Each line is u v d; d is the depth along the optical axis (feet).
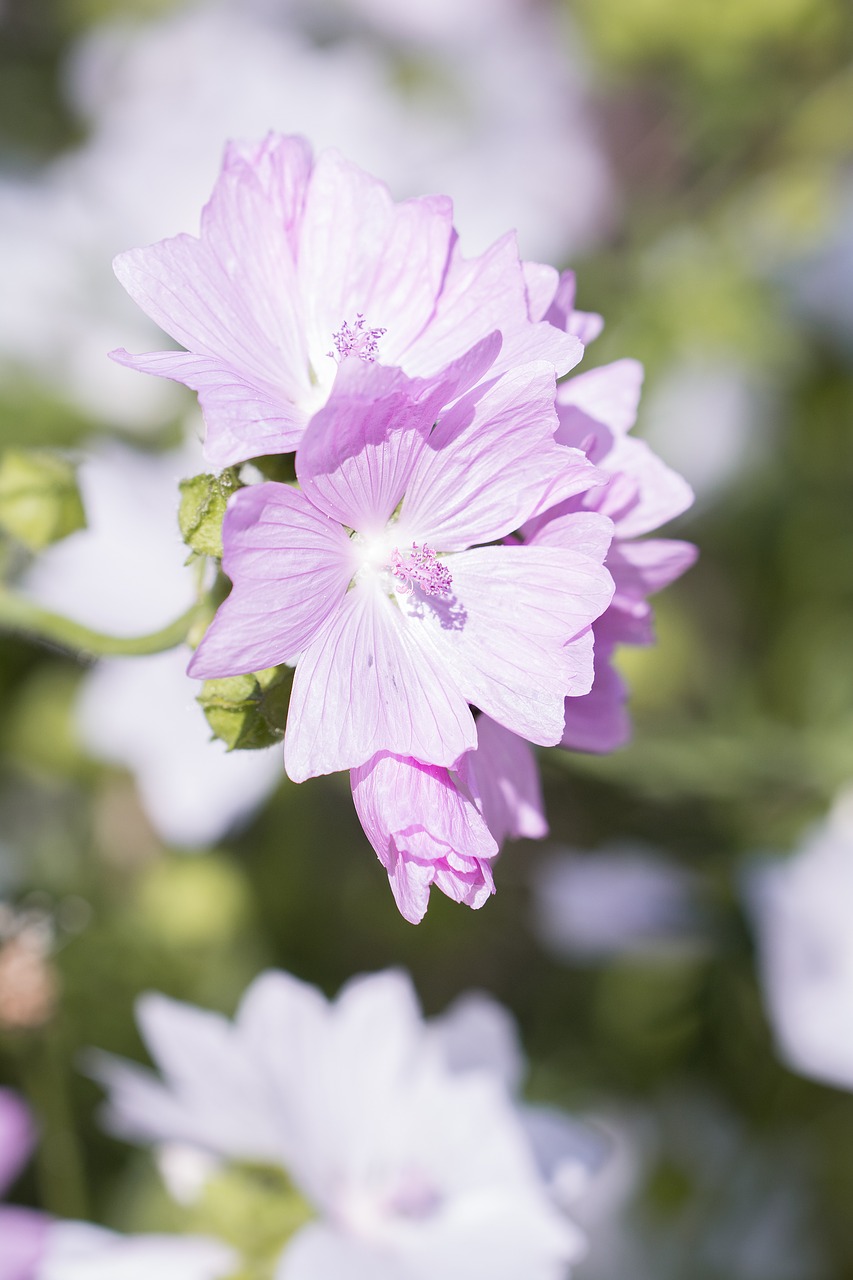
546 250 2.29
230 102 2.23
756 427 2.33
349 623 1.26
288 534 1.22
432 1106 1.63
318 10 2.57
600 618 1.29
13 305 2.19
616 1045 2.15
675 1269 2.04
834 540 2.37
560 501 1.26
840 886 1.89
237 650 1.22
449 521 1.26
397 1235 1.61
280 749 1.99
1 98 2.69
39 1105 1.86
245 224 1.29
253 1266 1.61
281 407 1.24
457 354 1.28
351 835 2.23
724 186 2.41
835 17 2.27
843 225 2.33
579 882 2.02
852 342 2.34
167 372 1.22
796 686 2.25
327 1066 1.63
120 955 2.02
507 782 1.32
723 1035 2.09
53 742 2.11
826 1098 2.09
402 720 1.24
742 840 2.07
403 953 2.24
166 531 2.01
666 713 2.20
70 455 1.56
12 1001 1.84
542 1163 1.66
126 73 2.50
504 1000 2.28
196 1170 1.64
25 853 2.10
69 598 2.00
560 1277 1.60
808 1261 2.09
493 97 2.49
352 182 1.30
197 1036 1.60
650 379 2.29
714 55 2.29
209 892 2.07
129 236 2.22
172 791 2.02
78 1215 1.86
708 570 2.39
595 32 2.38
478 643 1.26
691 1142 2.07
